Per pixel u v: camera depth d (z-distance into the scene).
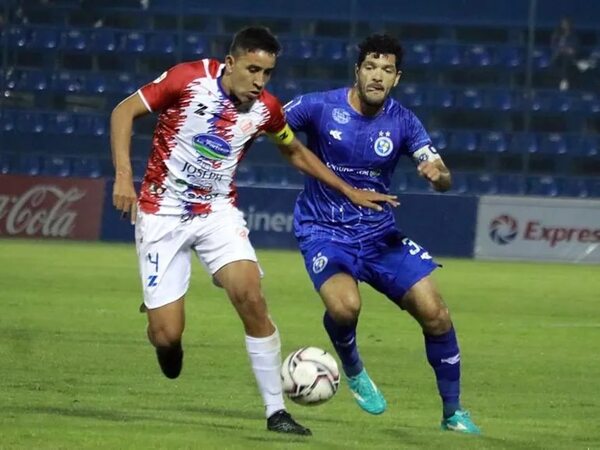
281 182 83.25
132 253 70.12
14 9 86.56
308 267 22.33
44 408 21.94
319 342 36.34
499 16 86.81
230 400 24.45
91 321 39.31
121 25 87.75
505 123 86.56
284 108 22.98
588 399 26.36
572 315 47.59
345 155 22.80
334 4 86.06
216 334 37.47
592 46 86.88
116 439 18.33
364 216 22.36
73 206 77.38
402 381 28.50
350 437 19.61
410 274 21.72
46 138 84.50
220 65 19.80
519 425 22.28
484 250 76.38
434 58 87.38
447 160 85.75
